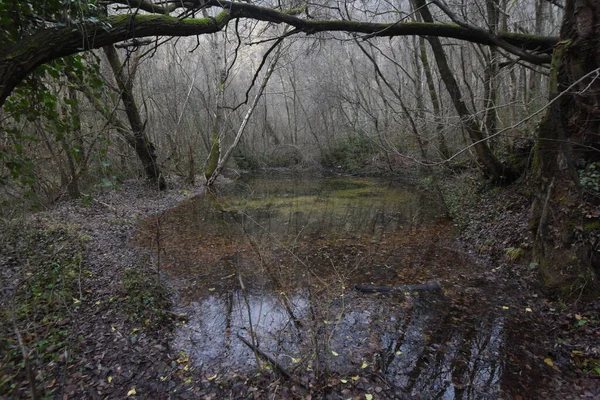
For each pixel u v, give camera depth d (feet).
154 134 59.98
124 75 42.11
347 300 18.24
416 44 53.06
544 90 40.65
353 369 13.07
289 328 15.83
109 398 11.57
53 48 10.49
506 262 20.74
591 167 16.05
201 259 24.86
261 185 63.52
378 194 50.24
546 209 17.54
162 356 13.83
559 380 12.01
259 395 11.84
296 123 94.12
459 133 41.45
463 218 31.24
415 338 14.92
